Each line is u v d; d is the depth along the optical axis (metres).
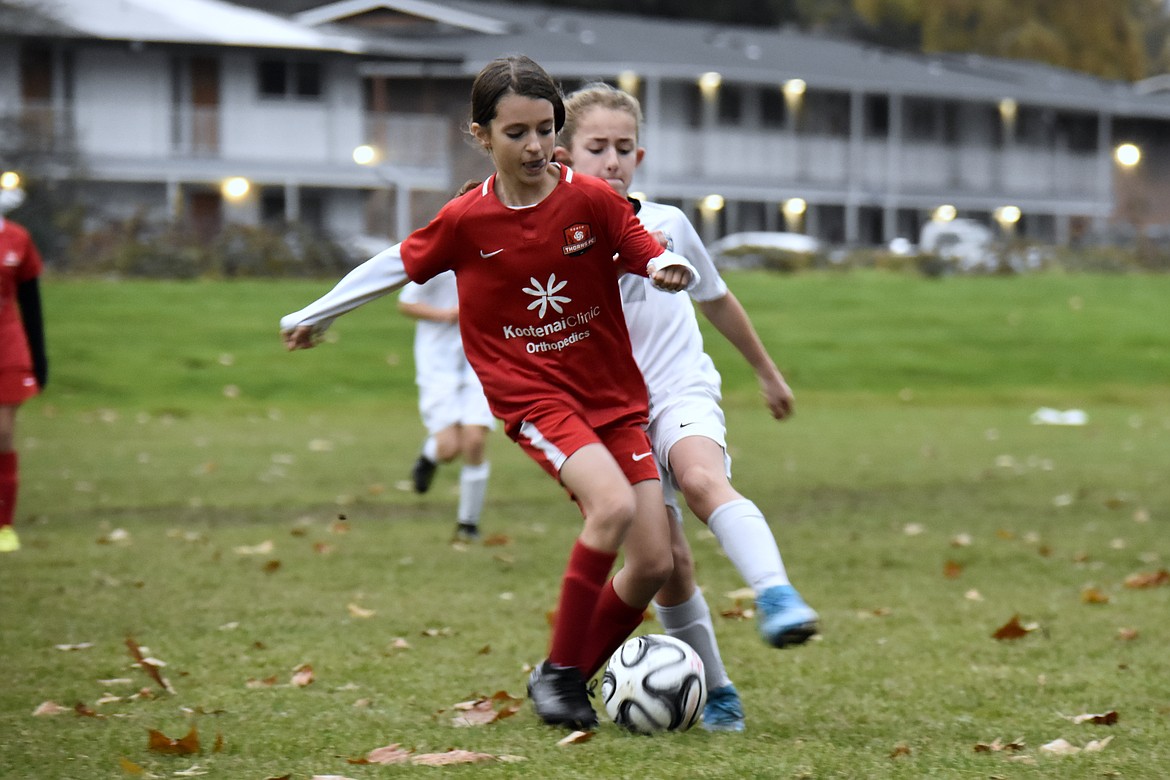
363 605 27.12
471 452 35.09
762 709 19.25
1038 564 31.98
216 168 153.00
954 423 67.62
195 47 151.75
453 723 18.27
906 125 192.75
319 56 156.12
